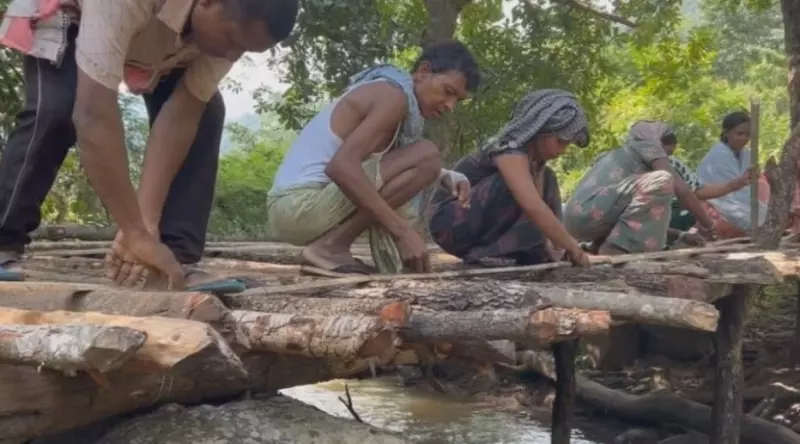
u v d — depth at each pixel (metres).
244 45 2.52
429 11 9.66
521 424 6.44
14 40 2.73
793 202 7.09
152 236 2.69
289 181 3.85
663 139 6.33
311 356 2.38
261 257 4.70
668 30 11.88
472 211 4.46
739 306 5.07
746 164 7.42
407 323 2.48
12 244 2.90
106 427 2.68
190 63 2.91
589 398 6.34
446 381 7.53
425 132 9.68
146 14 2.49
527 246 4.46
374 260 3.83
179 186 3.16
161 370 1.82
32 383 2.08
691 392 6.47
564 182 15.24
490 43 11.27
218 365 1.93
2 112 6.62
